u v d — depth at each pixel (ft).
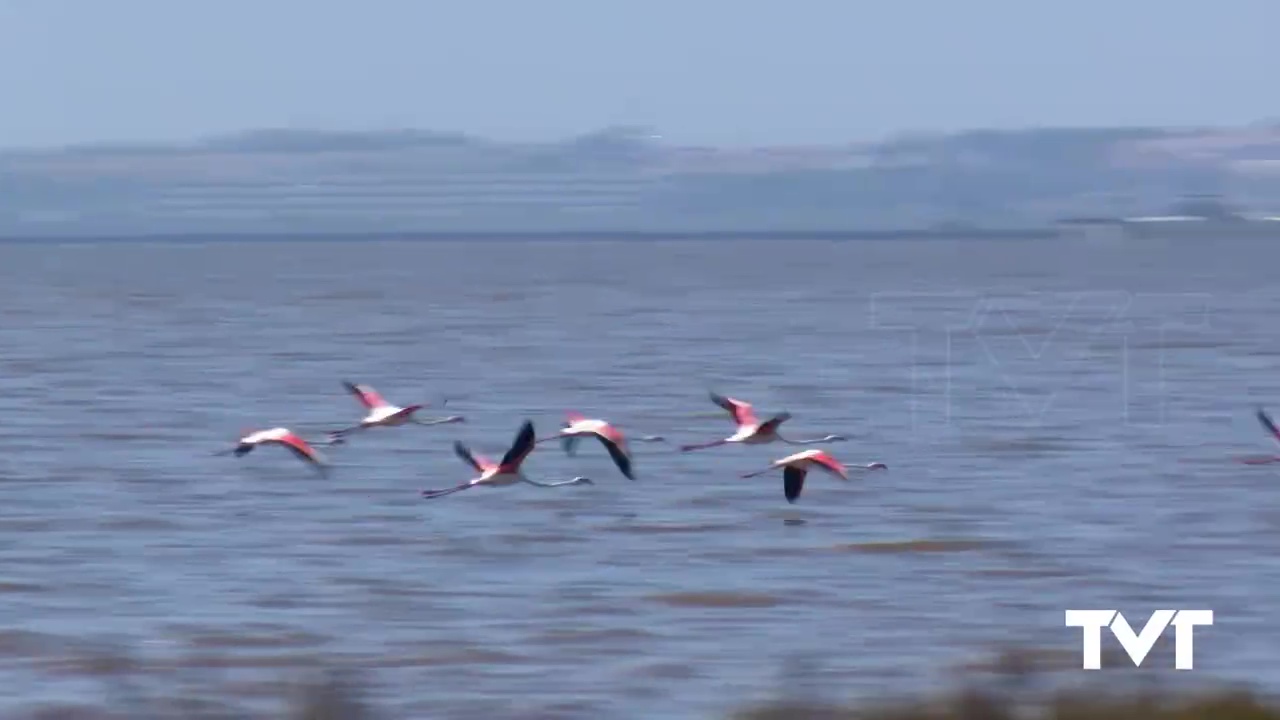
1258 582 97.96
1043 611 91.20
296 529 116.47
